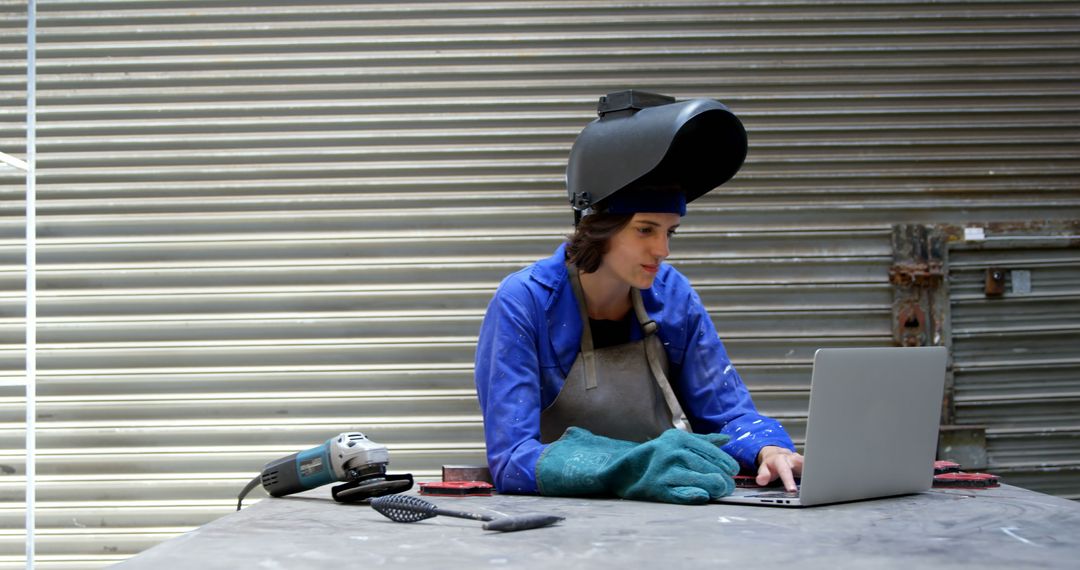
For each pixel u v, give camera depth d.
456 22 4.47
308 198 4.41
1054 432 4.33
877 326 4.39
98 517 4.32
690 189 2.36
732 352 4.39
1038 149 4.43
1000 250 4.40
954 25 4.45
